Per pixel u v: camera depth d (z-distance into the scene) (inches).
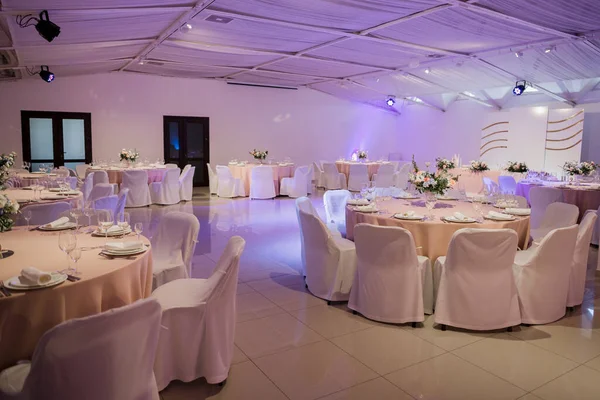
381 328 144.6
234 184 443.5
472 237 133.0
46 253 113.6
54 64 354.9
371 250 144.9
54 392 65.7
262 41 326.6
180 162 523.5
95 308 95.1
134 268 107.4
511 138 522.9
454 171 430.0
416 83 490.9
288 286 185.0
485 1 224.4
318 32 295.7
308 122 596.1
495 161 542.6
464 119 579.2
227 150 547.8
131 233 137.3
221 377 109.8
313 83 556.1
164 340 105.3
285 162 519.8
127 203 377.7
